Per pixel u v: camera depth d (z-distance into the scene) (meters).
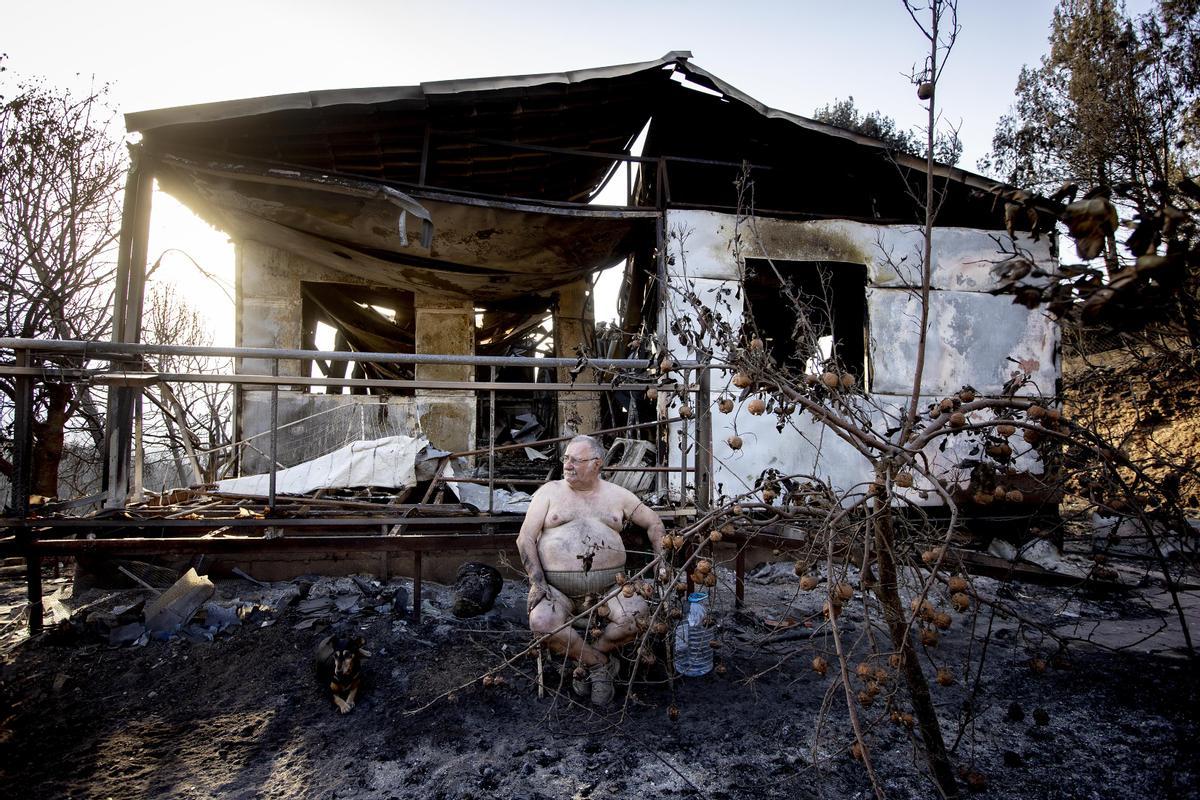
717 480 6.15
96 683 3.53
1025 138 11.64
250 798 2.63
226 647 3.91
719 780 2.75
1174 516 2.82
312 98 5.63
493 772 2.81
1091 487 2.92
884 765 2.86
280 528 4.53
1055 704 3.42
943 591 2.88
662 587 2.86
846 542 2.48
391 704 3.39
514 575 5.25
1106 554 3.23
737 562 4.74
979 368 6.88
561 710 3.33
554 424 9.81
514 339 10.66
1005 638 4.38
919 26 2.20
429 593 4.86
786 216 6.66
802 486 2.71
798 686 3.59
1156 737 3.08
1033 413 2.34
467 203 6.06
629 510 3.56
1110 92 10.41
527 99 6.53
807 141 6.89
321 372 9.58
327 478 5.23
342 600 4.55
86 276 10.06
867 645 4.12
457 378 7.84
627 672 3.59
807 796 2.65
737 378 2.51
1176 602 3.01
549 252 6.99
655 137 7.27
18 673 3.58
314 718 3.26
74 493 10.45
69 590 4.88
